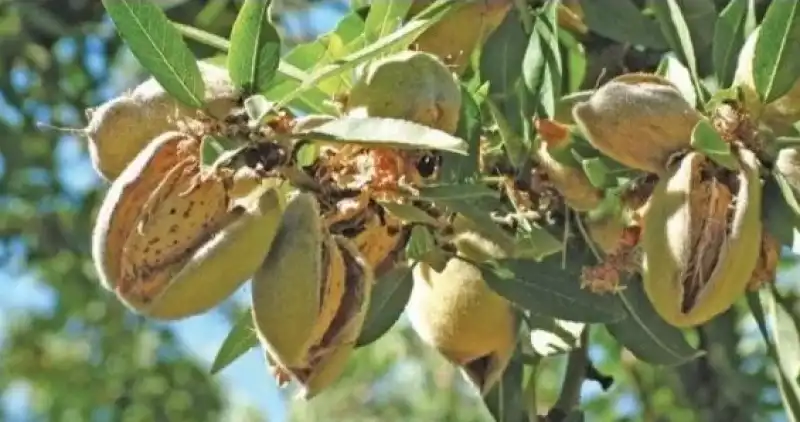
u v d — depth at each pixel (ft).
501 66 2.15
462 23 2.16
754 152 1.97
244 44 1.88
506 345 2.14
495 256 2.05
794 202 1.95
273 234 1.83
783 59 1.97
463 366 2.16
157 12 1.85
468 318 2.10
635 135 1.94
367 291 1.85
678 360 2.17
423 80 2.00
